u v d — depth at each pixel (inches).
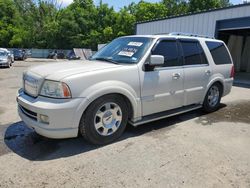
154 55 165.8
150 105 171.3
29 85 149.3
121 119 159.2
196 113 231.9
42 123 135.7
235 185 114.4
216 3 1926.7
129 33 1904.5
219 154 144.8
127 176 119.8
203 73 209.8
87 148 149.3
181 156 141.0
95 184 112.9
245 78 578.9
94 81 142.1
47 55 2082.9
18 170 123.9
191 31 573.0
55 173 121.5
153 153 144.1
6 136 167.8
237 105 270.5
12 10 2209.6
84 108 138.7
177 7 2100.1
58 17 2252.7
